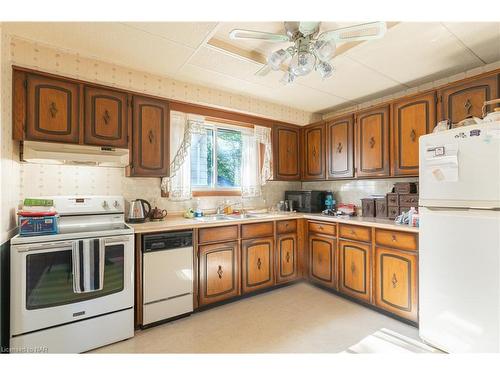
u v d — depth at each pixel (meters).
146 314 2.03
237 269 2.58
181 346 1.81
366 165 2.79
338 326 2.10
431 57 2.09
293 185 3.87
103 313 1.79
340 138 3.08
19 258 1.53
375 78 2.51
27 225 1.63
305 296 2.74
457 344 1.60
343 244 2.66
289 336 1.95
